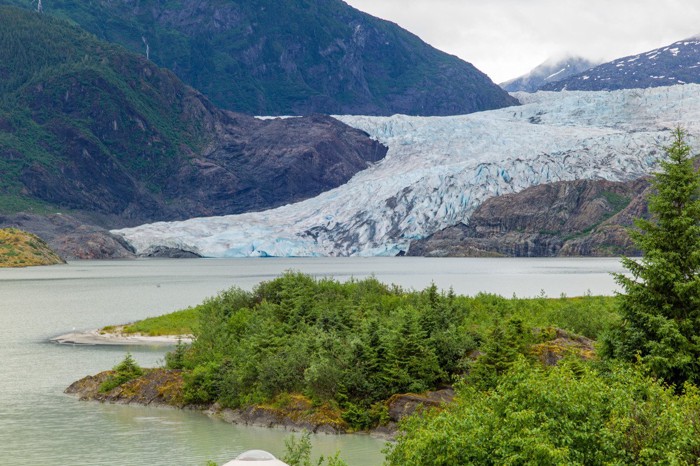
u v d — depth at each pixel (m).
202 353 61.16
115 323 113.31
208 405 55.28
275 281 82.00
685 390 33.09
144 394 57.75
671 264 42.84
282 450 44.19
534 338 55.22
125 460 42.34
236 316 70.25
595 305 78.38
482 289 170.88
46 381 65.69
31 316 125.81
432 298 71.44
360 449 44.62
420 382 50.47
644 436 27.80
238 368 55.69
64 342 90.94
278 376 53.28
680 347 40.84
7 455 43.47
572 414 28.47
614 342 43.41
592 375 31.19
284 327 64.88
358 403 50.34
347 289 84.94
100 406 56.44
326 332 62.31
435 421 30.41
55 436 47.75
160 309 138.00
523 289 170.00
